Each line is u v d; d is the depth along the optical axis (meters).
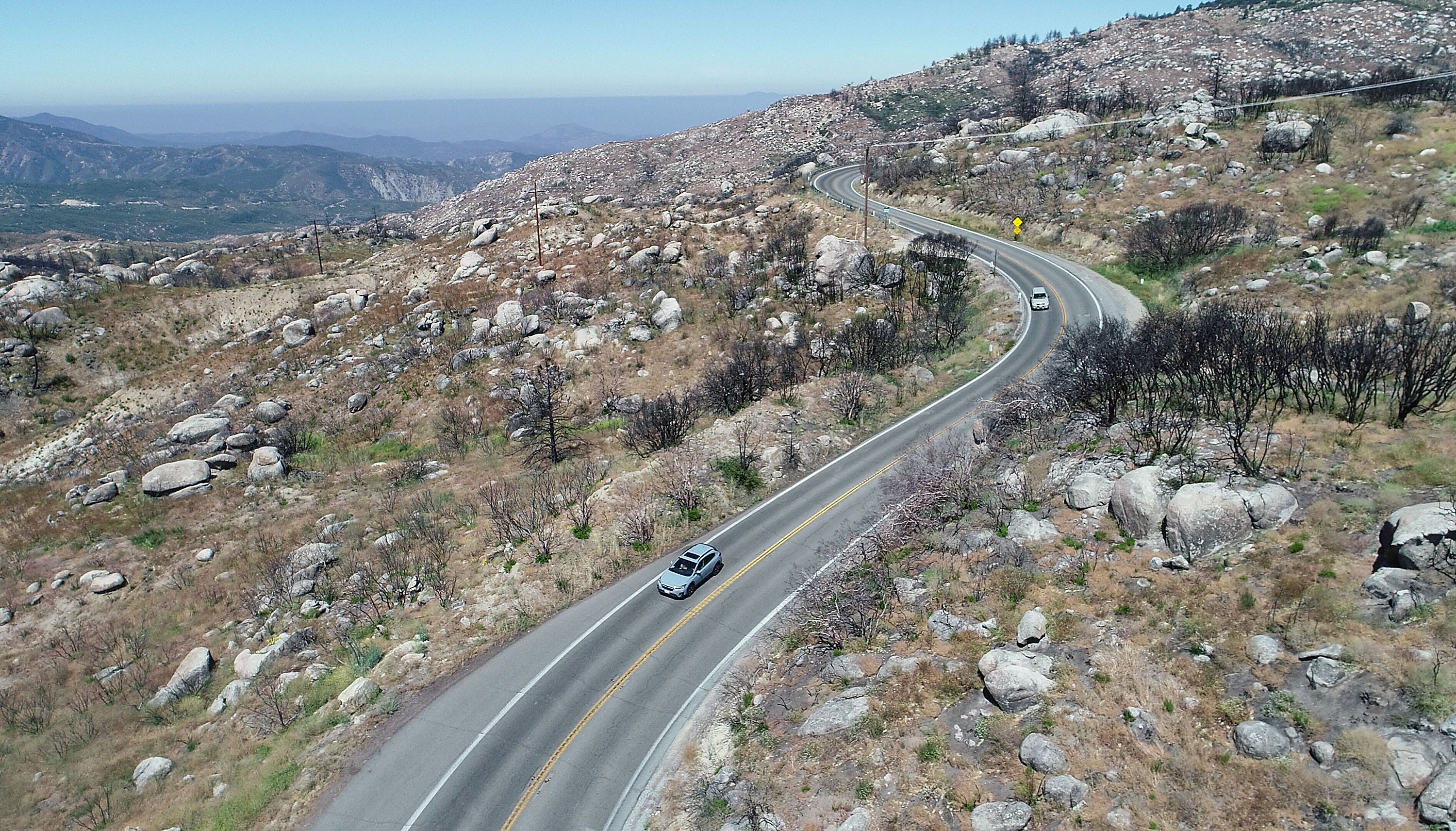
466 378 60.75
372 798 22.12
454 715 25.38
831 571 30.44
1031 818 16.31
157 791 23.83
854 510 35.84
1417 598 17.72
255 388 63.97
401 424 56.44
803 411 46.41
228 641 32.19
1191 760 16.36
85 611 35.75
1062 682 19.42
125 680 30.41
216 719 27.30
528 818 21.30
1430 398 27.27
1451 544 18.03
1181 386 32.72
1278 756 15.75
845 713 21.30
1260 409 30.00
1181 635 19.95
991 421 37.31
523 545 35.62
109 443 57.38
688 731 24.17
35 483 53.03
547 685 26.59
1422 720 15.20
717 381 50.47
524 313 69.31
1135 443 29.77
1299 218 57.41
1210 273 53.47
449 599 32.12
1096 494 26.94
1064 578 23.78
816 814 18.36
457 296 77.31
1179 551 22.89
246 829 21.38
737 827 18.88
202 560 39.31
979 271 66.62
